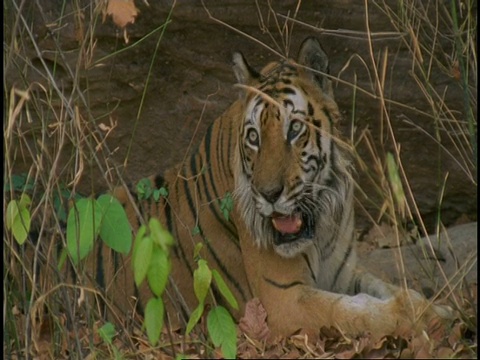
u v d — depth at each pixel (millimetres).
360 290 10414
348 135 12383
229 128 10508
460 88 11844
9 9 11242
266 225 9945
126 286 10820
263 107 9680
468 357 8312
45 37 12148
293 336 9625
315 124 9703
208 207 10641
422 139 12336
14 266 9500
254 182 9570
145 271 6992
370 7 12008
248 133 9812
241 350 9516
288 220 9664
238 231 10367
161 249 7066
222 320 7941
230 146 10375
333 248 10305
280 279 10031
